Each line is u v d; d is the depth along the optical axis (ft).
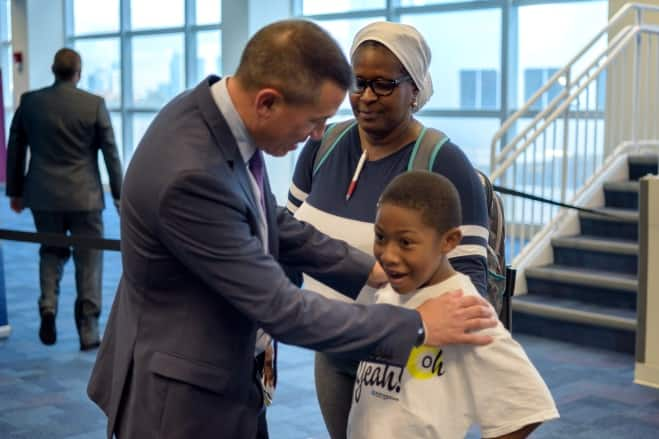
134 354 5.61
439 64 33.88
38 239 11.87
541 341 18.75
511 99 31.81
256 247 5.36
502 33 31.58
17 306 21.35
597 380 15.55
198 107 5.40
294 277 7.38
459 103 33.45
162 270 5.40
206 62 42.98
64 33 51.78
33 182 16.12
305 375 15.43
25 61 51.21
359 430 5.93
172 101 5.63
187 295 5.47
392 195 5.49
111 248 11.50
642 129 25.11
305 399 14.02
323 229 6.91
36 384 14.56
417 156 6.51
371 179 6.76
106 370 6.19
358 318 5.41
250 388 5.82
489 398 5.45
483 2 31.99
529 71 31.32
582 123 27.02
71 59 16.22
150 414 5.50
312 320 5.35
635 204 21.97
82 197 16.05
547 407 5.39
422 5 34.17
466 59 32.96
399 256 5.46
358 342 5.41
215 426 5.56
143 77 46.50
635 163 23.20
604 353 17.66
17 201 16.76
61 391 14.19
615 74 23.80
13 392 14.10
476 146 33.04
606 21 28.91
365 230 6.70
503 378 5.41
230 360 5.56
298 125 5.32
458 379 5.57
